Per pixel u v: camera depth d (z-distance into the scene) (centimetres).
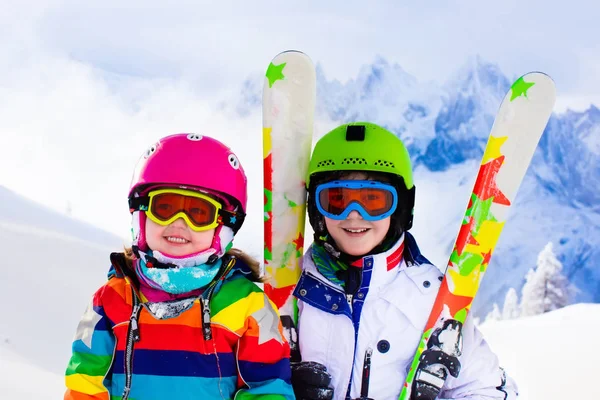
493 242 279
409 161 273
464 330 266
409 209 270
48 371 459
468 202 284
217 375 223
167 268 227
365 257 259
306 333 260
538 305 3080
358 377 252
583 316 921
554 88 281
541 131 282
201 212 233
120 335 225
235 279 238
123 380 221
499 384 261
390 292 259
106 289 232
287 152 291
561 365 704
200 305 227
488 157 285
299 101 292
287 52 290
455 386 260
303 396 248
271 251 288
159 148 240
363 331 255
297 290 265
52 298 688
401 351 255
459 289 270
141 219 237
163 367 221
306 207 291
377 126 271
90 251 1023
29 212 1357
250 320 232
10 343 510
